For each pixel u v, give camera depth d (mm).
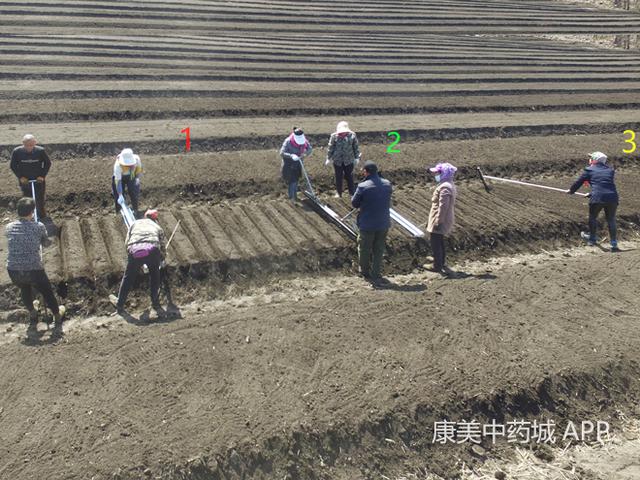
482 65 23344
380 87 19188
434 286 8875
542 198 12234
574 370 7105
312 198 11242
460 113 17641
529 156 14539
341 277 9391
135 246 7629
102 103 15586
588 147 15398
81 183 11523
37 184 9758
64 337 7402
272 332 7500
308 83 19047
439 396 6578
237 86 17875
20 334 7516
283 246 9586
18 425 5855
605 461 6281
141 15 26234
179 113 15578
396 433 6215
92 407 6133
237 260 9094
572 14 36406
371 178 8719
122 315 8000
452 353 7254
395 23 30453
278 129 15008
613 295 8766
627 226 11406
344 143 10945
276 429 5969
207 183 11992
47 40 21016
